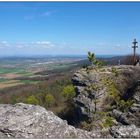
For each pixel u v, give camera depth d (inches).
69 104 1749.5
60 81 3304.6
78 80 1341.0
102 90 1050.7
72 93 1752.0
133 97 1164.5
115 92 1155.9
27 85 4072.3
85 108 1202.6
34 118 519.8
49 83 3496.6
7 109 544.7
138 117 1043.3
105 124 895.1
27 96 3179.1
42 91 3056.1
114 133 512.4
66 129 512.4
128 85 1293.1
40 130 498.6
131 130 517.7
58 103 2413.9
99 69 1124.5
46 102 2504.9
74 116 1475.1
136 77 1298.0
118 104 1133.1
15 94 3476.9
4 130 484.4
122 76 1332.4
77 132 512.4
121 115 1078.4
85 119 1174.3
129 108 1098.7
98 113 969.5
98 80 1075.3
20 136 478.9
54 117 541.6
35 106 567.2
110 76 1238.9
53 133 497.4
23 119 510.3
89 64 1094.4
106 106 1151.6
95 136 507.5
